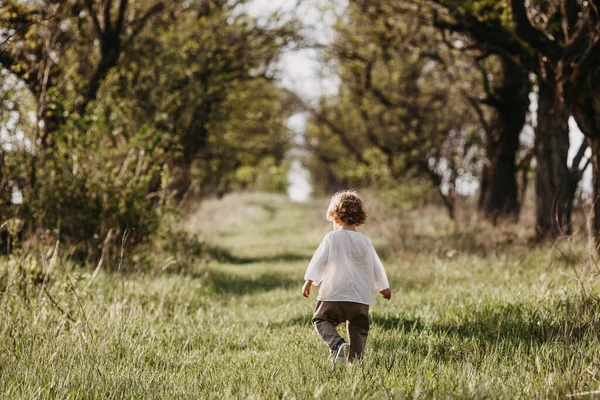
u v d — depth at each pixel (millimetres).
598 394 3166
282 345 5199
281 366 4246
